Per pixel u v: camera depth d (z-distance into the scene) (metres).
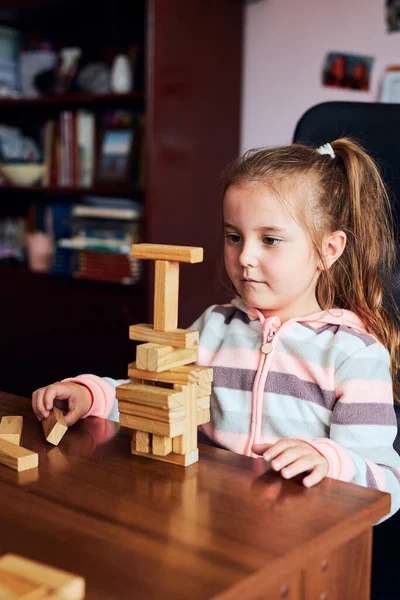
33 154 3.03
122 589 0.53
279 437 1.11
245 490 0.72
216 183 2.68
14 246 3.05
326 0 2.54
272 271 1.07
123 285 2.56
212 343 1.22
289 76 2.66
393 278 1.21
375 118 1.25
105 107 2.92
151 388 0.78
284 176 1.08
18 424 0.89
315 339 1.12
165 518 0.65
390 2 2.41
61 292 2.72
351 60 2.52
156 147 2.43
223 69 2.65
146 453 0.80
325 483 0.74
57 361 2.77
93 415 1.00
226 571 0.56
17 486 0.72
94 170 2.73
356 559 0.68
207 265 2.67
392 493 0.93
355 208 1.17
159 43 2.39
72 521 0.64
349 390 1.05
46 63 2.95
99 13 2.83
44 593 0.46
